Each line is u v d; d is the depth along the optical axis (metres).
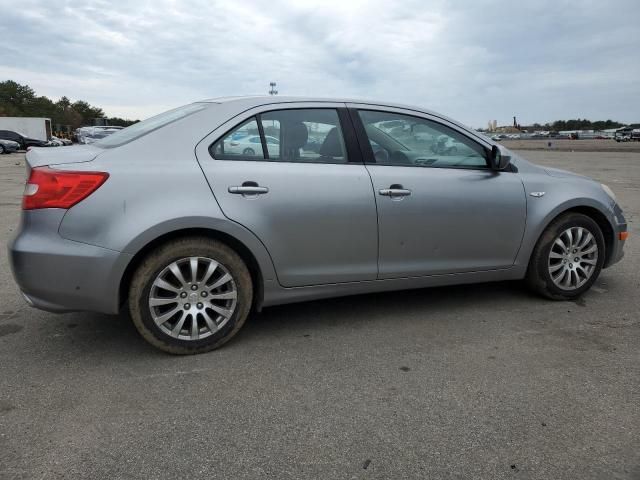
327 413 2.57
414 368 3.05
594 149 40.91
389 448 2.29
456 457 2.23
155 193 3.01
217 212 3.10
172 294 3.14
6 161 24.34
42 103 110.25
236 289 3.25
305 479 2.09
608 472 2.14
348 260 3.51
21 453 2.23
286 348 3.33
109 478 2.08
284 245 3.31
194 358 3.18
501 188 3.91
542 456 2.24
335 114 3.57
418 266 3.72
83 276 2.92
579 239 4.16
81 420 2.48
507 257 4.01
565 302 4.23
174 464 2.17
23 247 2.91
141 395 2.73
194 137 3.21
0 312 3.93
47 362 3.10
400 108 3.77
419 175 3.67
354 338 3.50
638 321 3.81
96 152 3.12
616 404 2.65
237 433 2.40
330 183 3.40
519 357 3.20
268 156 3.34
